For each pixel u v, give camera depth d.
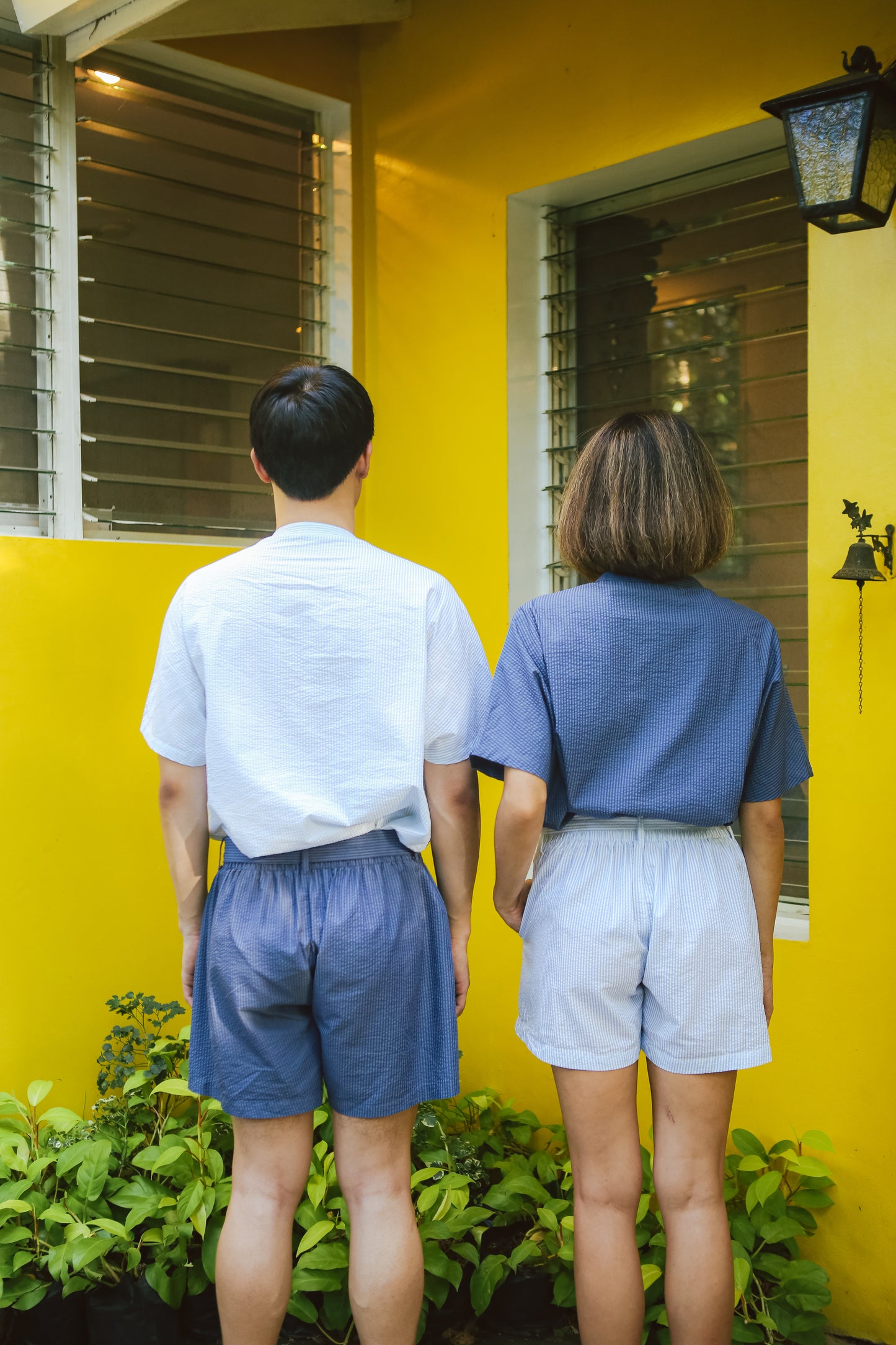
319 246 3.30
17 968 2.73
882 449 2.28
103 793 2.85
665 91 2.61
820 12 2.35
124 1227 2.25
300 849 1.69
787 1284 2.22
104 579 2.84
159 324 2.99
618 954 1.71
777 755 1.79
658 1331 2.22
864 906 2.32
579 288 3.03
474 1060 3.04
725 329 2.75
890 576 2.27
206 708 1.73
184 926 1.88
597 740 1.72
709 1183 1.75
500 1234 2.51
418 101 3.12
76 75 2.83
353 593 1.70
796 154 1.86
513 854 1.77
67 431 2.83
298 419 1.72
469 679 1.81
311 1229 2.23
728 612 1.75
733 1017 1.71
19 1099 2.73
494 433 2.99
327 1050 1.72
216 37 2.95
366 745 1.68
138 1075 2.63
